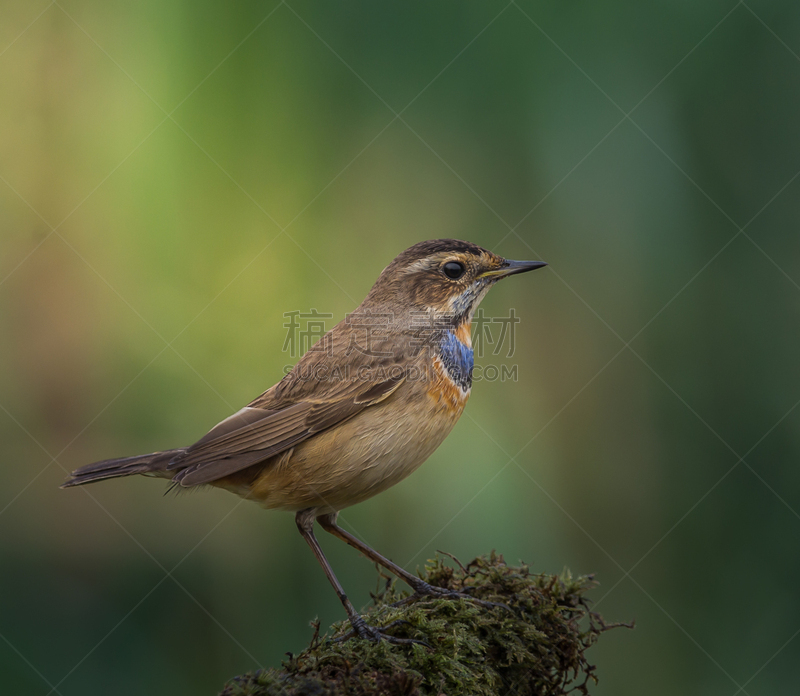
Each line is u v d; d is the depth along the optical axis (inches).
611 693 396.2
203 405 383.9
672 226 421.1
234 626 385.4
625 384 421.4
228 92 399.5
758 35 417.7
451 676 229.6
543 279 426.0
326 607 380.5
